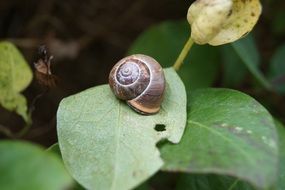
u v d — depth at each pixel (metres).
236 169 0.16
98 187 0.18
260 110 0.19
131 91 0.20
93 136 0.19
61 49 0.36
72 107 0.20
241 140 0.18
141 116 0.20
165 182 0.30
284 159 0.22
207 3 0.20
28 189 0.13
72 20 0.38
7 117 0.34
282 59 0.33
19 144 0.13
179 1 0.39
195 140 0.19
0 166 0.13
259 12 0.20
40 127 0.35
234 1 0.20
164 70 0.21
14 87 0.25
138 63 0.20
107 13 0.38
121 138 0.19
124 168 0.18
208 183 0.22
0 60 0.24
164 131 0.19
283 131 0.23
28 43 0.34
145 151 0.19
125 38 0.39
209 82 0.29
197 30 0.20
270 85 0.31
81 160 0.19
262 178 0.16
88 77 0.39
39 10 0.37
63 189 0.13
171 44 0.30
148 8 0.39
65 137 0.19
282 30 0.37
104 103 0.20
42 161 0.13
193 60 0.30
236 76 0.32
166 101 0.20
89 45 0.39
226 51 0.32
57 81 0.23
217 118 0.19
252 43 0.30
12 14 0.37
